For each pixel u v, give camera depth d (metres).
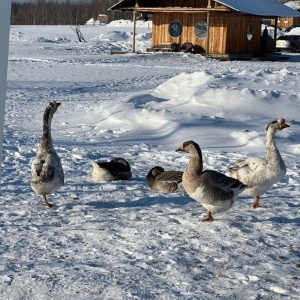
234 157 13.12
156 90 21.41
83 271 6.07
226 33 43.56
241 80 21.61
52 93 24.09
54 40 58.97
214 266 6.30
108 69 33.97
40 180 8.45
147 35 62.53
